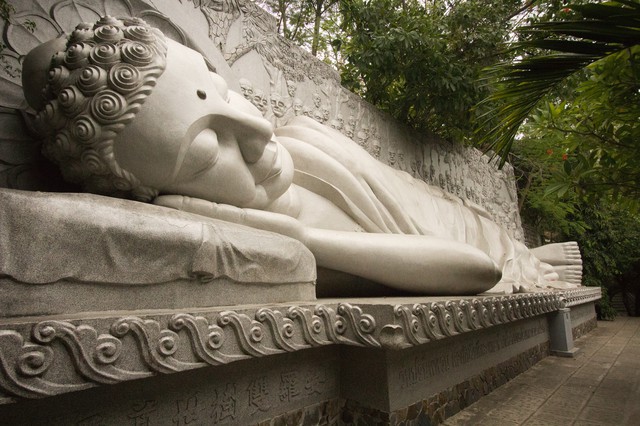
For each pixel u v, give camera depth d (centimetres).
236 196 190
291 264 183
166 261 132
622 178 306
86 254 114
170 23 277
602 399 293
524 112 262
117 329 103
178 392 136
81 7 237
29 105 189
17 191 108
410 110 572
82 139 151
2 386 83
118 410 120
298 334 159
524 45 198
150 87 157
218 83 195
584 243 1008
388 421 189
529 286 539
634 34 164
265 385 166
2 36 202
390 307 173
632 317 1118
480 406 274
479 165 745
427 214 437
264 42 362
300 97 396
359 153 349
